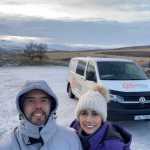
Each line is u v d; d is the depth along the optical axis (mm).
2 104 13367
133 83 9211
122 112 8492
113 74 10000
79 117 2557
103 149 2391
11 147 2178
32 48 60062
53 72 35906
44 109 2186
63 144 2236
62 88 19297
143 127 9094
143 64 31016
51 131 2172
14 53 60688
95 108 2475
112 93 8602
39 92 2199
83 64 11719
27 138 2156
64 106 12391
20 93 2188
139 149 7180
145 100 8695
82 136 2463
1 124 9672
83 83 11039
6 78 27094
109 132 2449
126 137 2520
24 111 2197
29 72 35719
